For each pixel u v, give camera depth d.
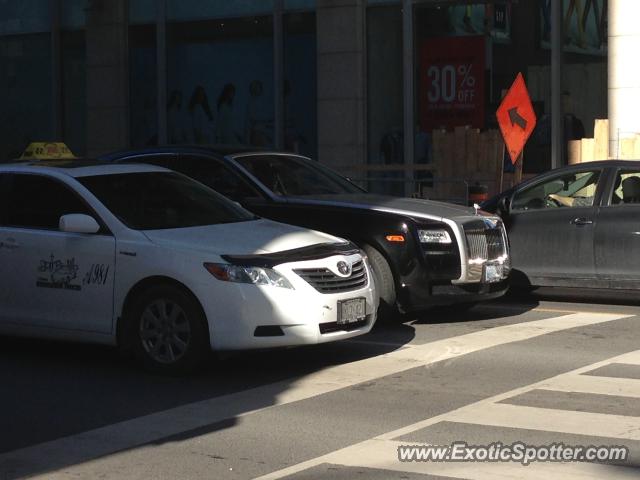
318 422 10.06
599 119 24.50
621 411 10.29
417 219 14.85
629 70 23.69
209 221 12.95
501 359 12.75
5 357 13.37
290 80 28.39
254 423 10.08
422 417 10.17
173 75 30.09
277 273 11.66
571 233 16.92
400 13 27.06
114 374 12.29
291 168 16.53
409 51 26.95
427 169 24.98
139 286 12.17
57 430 9.95
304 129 28.30
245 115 29.12
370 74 27.48
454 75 26.53
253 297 11.55
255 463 8.84
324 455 9.02
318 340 11.77
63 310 12.59
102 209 12.56
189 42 29.86
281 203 15.49
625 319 15.59
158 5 30.16
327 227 15.05
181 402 10.94
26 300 12.82
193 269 11.75
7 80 32.72
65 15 31.62
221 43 29.39
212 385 11.66
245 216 13.40
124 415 10.47
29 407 10.82
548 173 17.36
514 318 15.77
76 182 12.88
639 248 16.42
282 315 11.58
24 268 12.80
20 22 32.38
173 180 13.51
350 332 12.18
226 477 8.51
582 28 24.75
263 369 12.43
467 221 15.04
